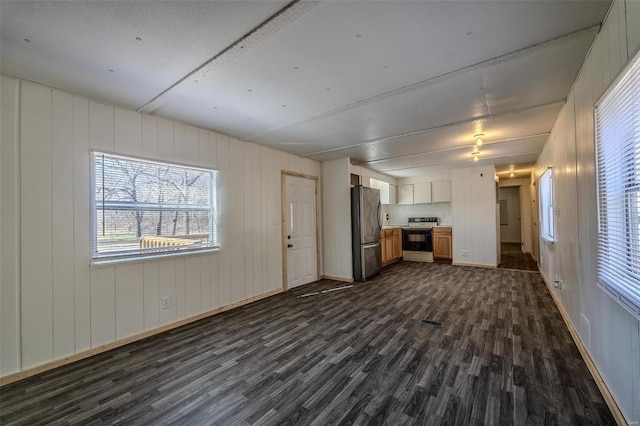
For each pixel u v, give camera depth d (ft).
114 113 9.30
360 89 8.45
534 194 21.94
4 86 7.31
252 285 13.78
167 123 10.69
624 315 5.13
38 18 5.28
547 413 5.53
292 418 5.58
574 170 8.42
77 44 6.13
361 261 17.39
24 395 6.54
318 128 11.97
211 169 12.16
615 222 5.36
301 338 9.32
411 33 5.92
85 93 8.43
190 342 9.23
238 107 9.67
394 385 6.58
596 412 5.54
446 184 23.90
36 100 7.79
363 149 15.61
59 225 8.08
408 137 13.37
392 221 27.76
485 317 10.84
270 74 7.53
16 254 7.36
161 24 5.54
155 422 5.57
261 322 10.90
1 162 7.23
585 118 7.12
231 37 5.99
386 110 10.09
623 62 4.77
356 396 6.22
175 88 8.21
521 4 5.13
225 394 6.40
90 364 7.93
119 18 5.33
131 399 6.30
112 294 9.04
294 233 16.66
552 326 9.80
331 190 18.44
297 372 7.25
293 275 16.43
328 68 7.27
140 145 9.91
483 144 14.65
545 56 6.82
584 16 5.48
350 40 6.13
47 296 7.80
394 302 13.00
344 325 10.36
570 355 7.76
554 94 8.87
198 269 11.48
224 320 11.23
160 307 10.22
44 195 7.86
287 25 5.60
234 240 13.02
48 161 7.95
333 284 16.92
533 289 14.66
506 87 8.41
